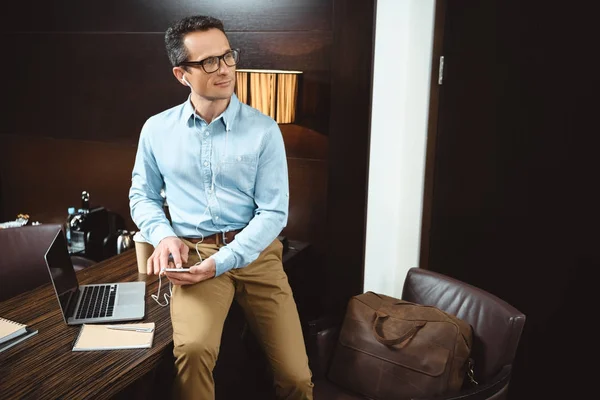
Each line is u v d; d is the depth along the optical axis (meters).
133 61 2.78
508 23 2.20
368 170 2.34
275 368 1.71
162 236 1.72
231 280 1.73
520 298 2.39
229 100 1.69
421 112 2.47
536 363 2.41
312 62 2.37
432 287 1.99
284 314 1.73
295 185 2.53
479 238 2.44
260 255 1.76
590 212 2.17
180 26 1.58
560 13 2.10
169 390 1.86
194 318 1.59
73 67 2.95
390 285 2.74
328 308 2.58
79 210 2.99
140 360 1.50
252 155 1.69
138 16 2.71
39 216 3.32
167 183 1.81
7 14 3.06
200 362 1.54
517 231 2.34
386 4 2.25
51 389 1.36
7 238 2.20
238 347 2.27
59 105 3.05
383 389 1.79
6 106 3.22
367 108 2.25
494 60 2.25
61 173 3.17
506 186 2.33
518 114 2.25
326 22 2.29
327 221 2.46
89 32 2.85
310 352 1.96
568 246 2.24
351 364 1.86
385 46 2.29
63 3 2.88
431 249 2.58
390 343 1.77
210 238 1.79
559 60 2.13
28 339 1.59
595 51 2.05
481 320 1.82
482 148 2.35
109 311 1.74
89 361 1.48
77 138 3.05
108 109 2.92
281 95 2.27
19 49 3.08
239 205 1.76
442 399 1.55
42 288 1.95
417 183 2.55
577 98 2.12
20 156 3.27
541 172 2.24
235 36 2.49
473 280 2.49
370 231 2.46
